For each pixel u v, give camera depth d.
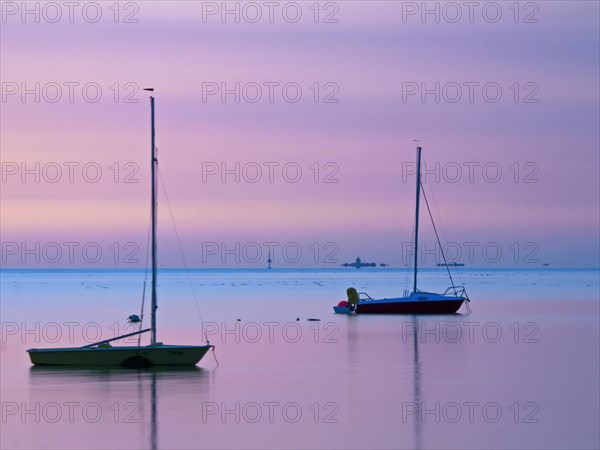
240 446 38.84
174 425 42.72
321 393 51.03
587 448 38.44
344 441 39.66
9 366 61.50
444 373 58.69
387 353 69.94
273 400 48.69
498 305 136.62
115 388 52.47
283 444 39.12
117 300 154.88
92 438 40.31
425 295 113.12
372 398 49.44
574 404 47.53
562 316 110.06
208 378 56.28
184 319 108.00
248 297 167.00
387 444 39.16
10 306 136.12
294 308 129.75
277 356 67.88
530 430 41.56
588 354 69.12
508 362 64.19
